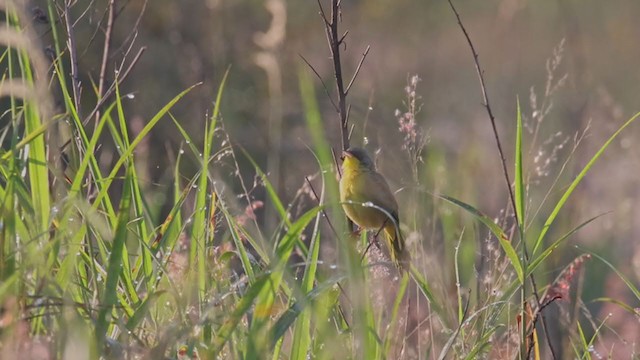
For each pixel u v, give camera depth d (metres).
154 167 17.78
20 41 6.71
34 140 7.18
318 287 6.92
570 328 10.07
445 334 9.04
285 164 16.80
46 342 6.44
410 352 8.91
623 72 31.31
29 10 7.02
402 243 9.72
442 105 26.64
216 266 7.81
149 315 7.61
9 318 6.21
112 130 8.30
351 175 9.62
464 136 22.30
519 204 8.13
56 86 10.08
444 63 31.14
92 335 6.60
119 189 13.61
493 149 21.89
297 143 18.39
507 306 9.53
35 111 7.30
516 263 8.07
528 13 30.73
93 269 7.17
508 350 8.65
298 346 7.29
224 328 6.70
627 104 28.84
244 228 9.12
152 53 21.14
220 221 8.77
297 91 22.98
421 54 31.00
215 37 21.06
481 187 17.62
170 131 19.08
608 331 12.38
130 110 19.66
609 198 19.67
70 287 7.23
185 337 6.80
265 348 6.63
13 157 6.80
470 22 32.84
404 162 14.42
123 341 6.74
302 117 20.48
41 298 6.40
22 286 6.55
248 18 24.77
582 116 18.05
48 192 7.13
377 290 8.80
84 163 7.16
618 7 34.50
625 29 33.22
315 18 28.36
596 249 16.08
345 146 9.73
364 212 9.53
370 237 10.04
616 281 14.39
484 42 31.41
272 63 15.72
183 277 7.47
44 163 7.11
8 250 6.61
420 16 32.94
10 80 7.24
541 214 14.82
